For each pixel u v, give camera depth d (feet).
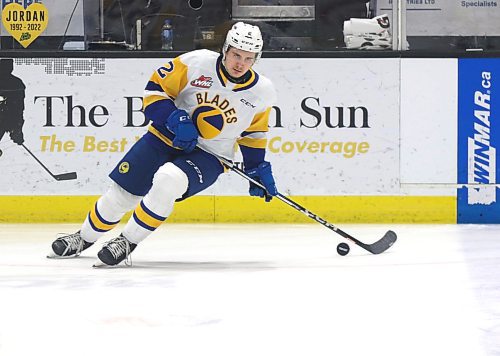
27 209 57.88
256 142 39.73
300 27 59.47
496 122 57.67
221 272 36.45
